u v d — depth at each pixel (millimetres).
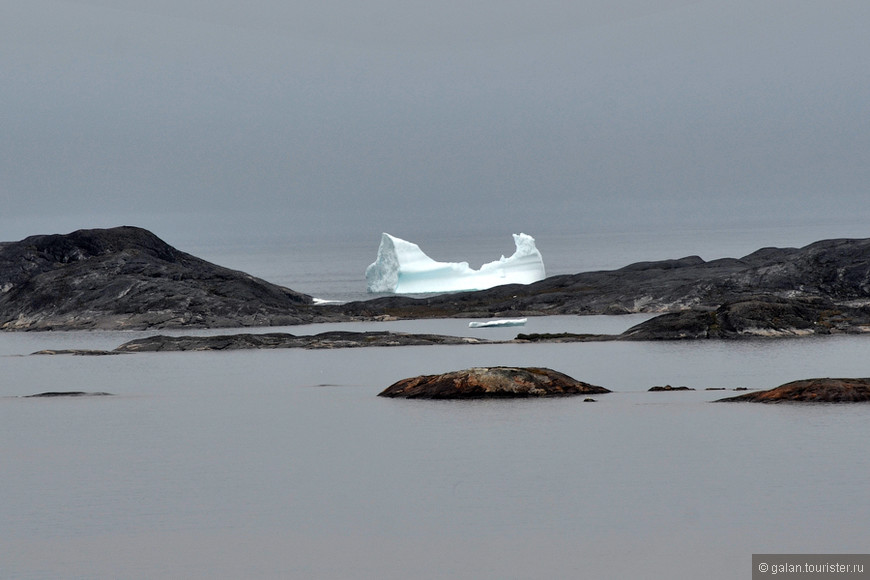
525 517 82438
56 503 90938
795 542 74438
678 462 97750
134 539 80000
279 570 72625
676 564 71312
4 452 115125
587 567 71312
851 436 104500
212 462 107062
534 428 116562
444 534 79125
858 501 82625
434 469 99375
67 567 74062
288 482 96688
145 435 125188
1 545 79125
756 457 98000
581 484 91500
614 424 117125
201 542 78875
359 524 82250
